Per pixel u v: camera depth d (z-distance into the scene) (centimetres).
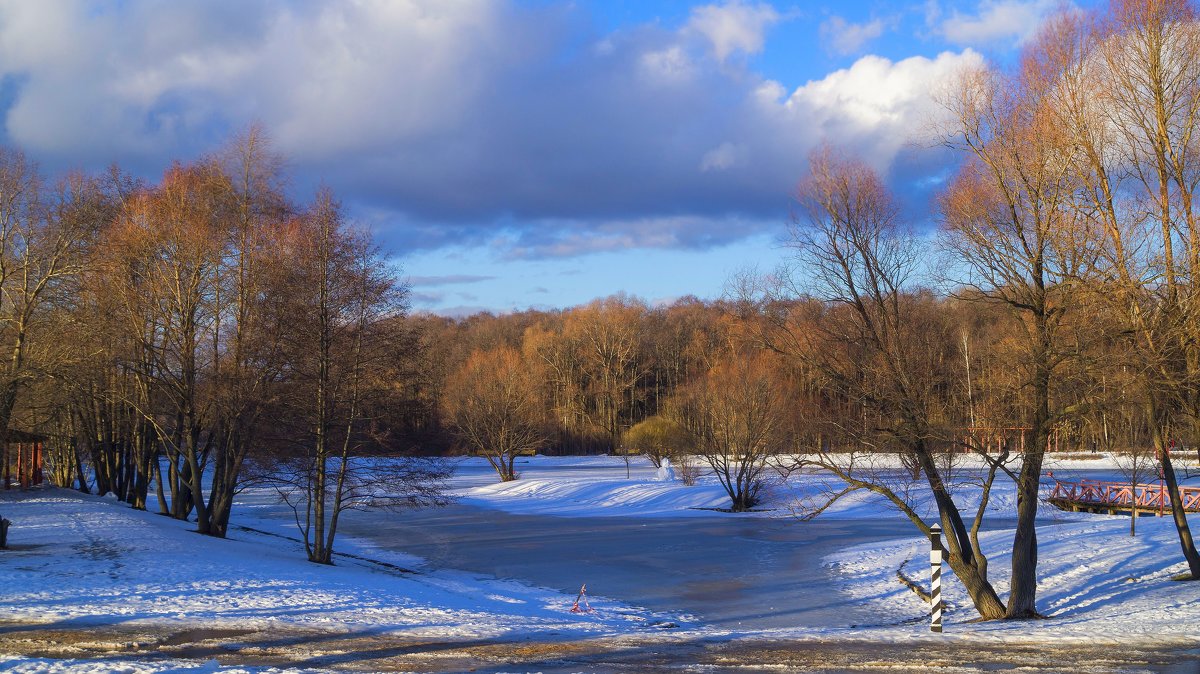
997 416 2133
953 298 2056
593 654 1488
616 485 6588
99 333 3800
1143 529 3325
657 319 13088
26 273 4125
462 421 8062
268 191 3794
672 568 3297
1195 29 1911
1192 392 2005
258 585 2220
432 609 2025
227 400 3472
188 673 1160
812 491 5828
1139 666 1334
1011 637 1642
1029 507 2041
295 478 3675
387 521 5166
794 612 2414
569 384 11906
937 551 1834
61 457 6288
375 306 3238
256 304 3588
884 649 1529
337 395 3180
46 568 2341
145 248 3659
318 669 1316
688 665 1384
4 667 1191
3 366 4044
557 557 3616
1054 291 1955
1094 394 1930
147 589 2072
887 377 2112
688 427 7475
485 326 14312
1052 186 1908
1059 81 1944
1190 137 1897
